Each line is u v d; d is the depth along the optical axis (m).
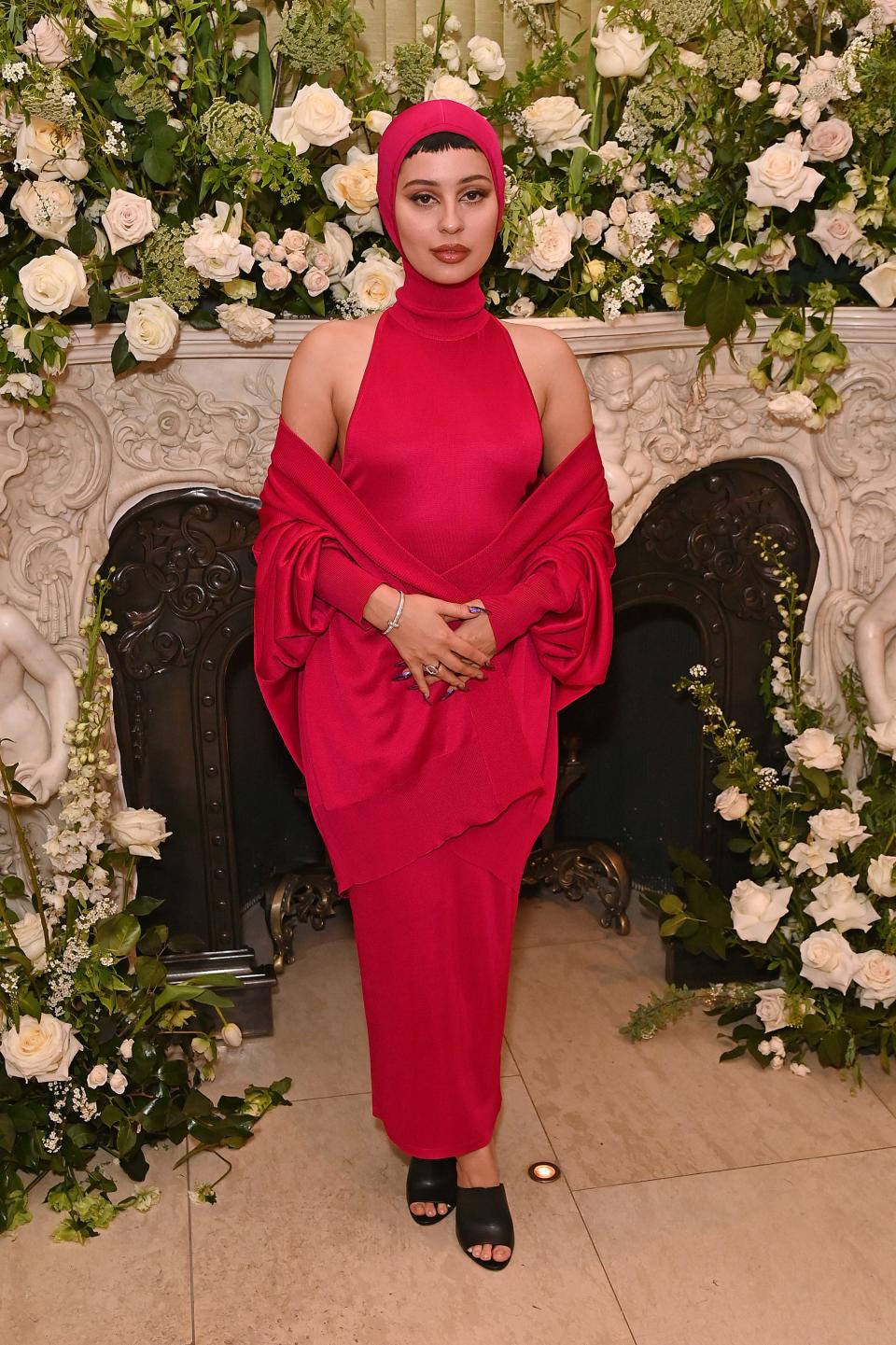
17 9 1.87
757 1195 2.03
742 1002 2.48
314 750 1.83
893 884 2.30
